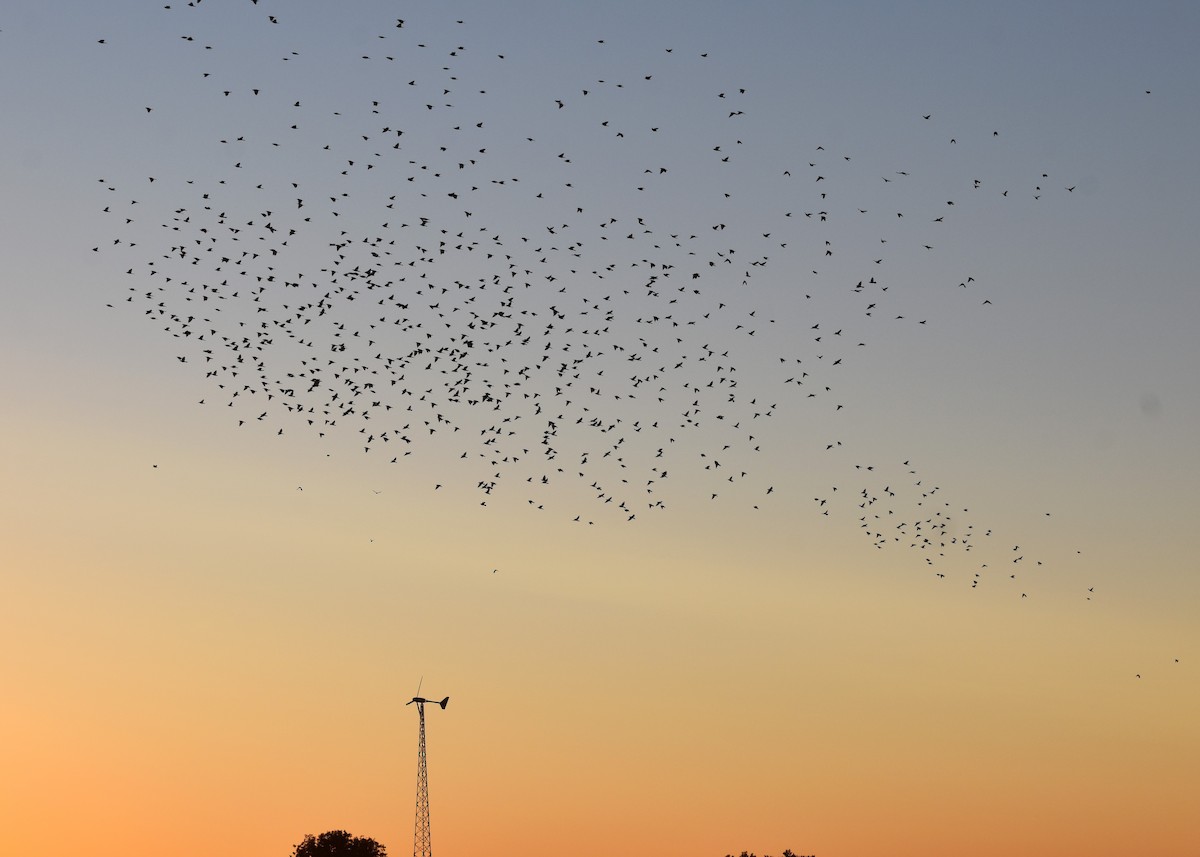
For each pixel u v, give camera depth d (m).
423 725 187.75
